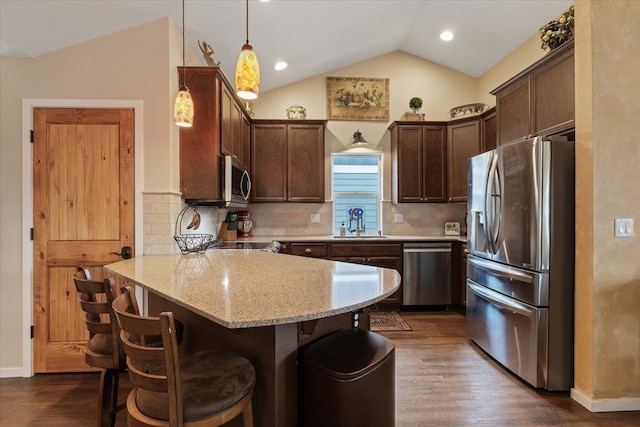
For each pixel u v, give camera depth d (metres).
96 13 2.41
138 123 2.65
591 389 2.11
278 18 3.04
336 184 4.85
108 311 1.58
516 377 2.51
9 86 2.58
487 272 2.82
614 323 2.11
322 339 1.45
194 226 3.05
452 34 4.11
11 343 2.58
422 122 4.46
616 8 2.12
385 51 4.70
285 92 4.71
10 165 2.57
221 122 2.93
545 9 3.35
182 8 2.58
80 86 2.62
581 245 2.19
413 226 4.82
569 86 2.42
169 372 1.00
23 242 2.58
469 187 3.12
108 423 1.71
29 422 1.99
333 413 1.19
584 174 2.16
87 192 2.63
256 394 1.31
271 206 4.71
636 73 2.12
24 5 2.15
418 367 2.68
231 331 1.46
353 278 1.64
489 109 4.03
